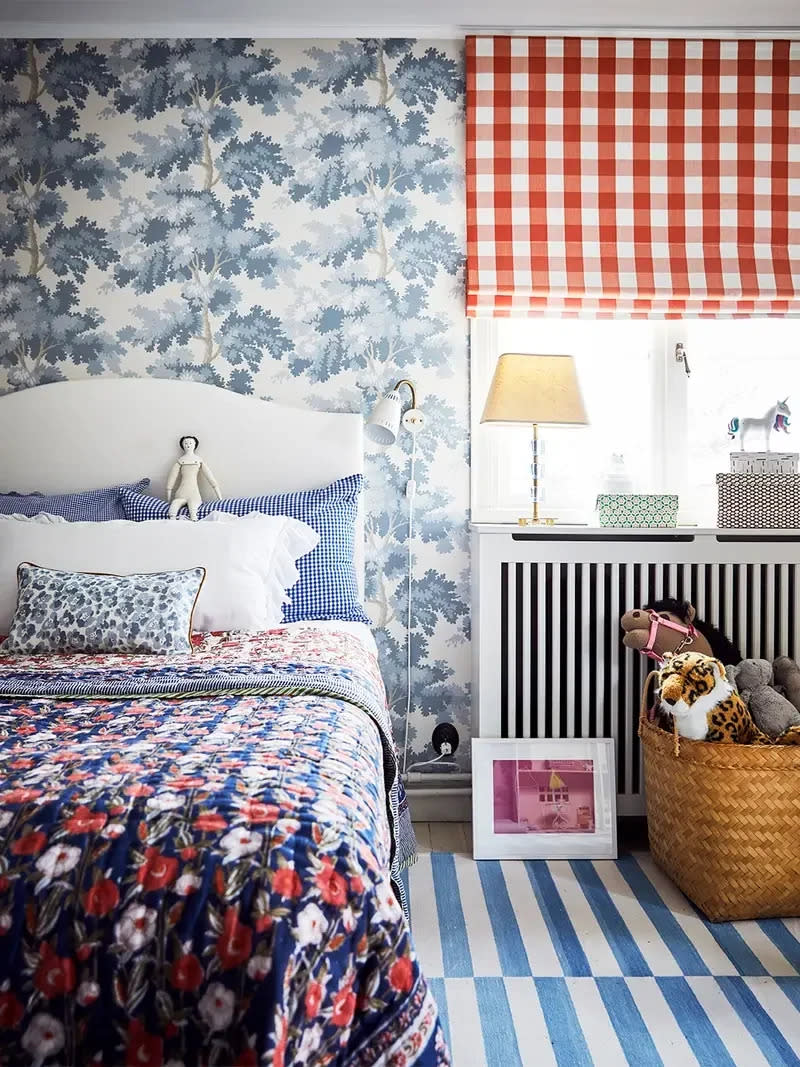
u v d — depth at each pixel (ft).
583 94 10.32
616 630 9.45
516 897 8.14
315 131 10.42
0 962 3.70
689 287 10.21
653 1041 5.92
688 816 7.88
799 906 7.73
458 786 10.48
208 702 5.98
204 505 9.79
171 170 10.41
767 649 9.55
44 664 7.20
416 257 10.44
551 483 10.69
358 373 10.48
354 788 4.58
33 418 10.25
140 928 3.71
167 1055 3.61
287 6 9.86
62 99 10.37
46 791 4.21
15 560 8.44
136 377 10.47
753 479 9.74
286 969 3.64
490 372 10.43
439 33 10.30
